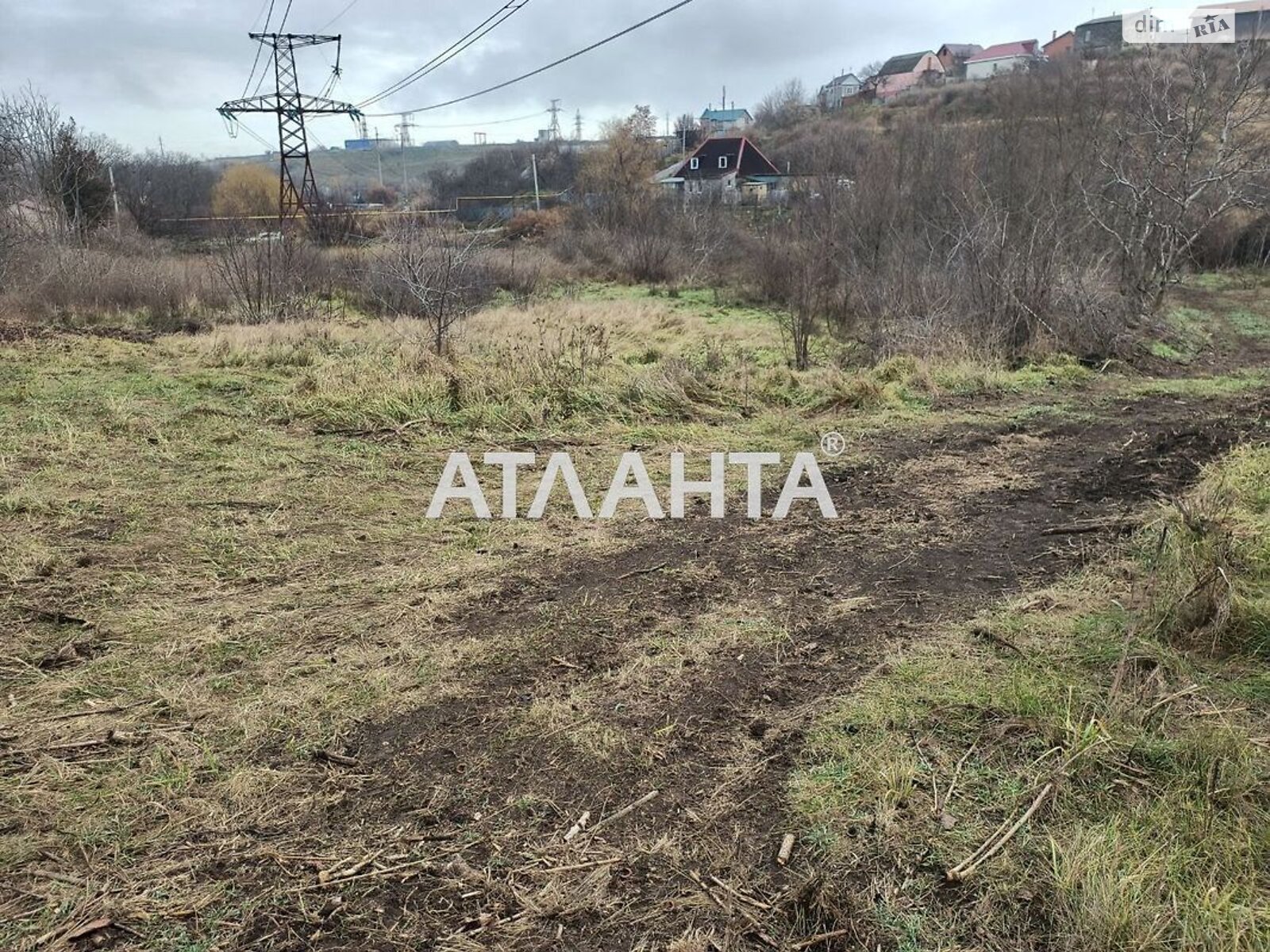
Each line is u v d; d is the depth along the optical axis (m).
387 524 4.52
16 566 3.78
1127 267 11.87
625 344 10.59
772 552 4.15
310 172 27.91
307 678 2.93
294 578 3.80
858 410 7.26
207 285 13.86
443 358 7.99
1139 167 13.32
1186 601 3.09
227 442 5.96
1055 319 9.58
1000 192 13.58
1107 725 2.49
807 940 1.85
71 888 1.99
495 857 2.10
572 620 3.40
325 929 1.89
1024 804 2.23
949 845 2.10
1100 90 18.09
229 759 2.48
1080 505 4.75
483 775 2.41
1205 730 2.46
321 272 14.96
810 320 10.35
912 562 3.99
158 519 4.46
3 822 2.20
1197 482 5.01
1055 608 3.38
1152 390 8.17
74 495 4.75
